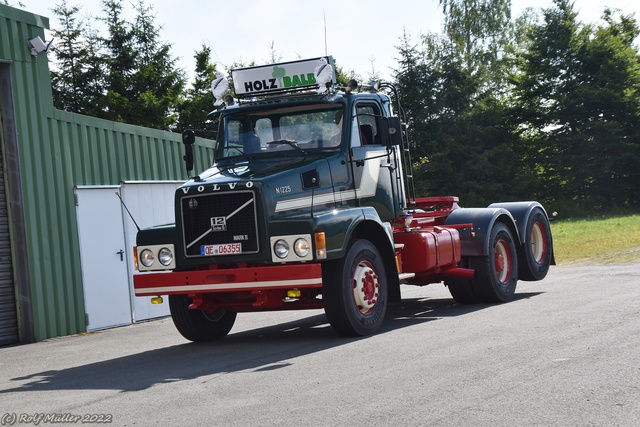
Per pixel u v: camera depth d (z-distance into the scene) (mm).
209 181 9344
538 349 7457
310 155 10039
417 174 51562
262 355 8641
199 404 6219
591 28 53938
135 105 44781
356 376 6871
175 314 10336
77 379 8086
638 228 29953
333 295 9320
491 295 12031
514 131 54281
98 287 14188
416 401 5770
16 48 13000
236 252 9117
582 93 51719
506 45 54719
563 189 54000
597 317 9211
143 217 15383
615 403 5395
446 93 52344
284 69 10516
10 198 12891
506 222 12750
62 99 46469
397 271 10273
